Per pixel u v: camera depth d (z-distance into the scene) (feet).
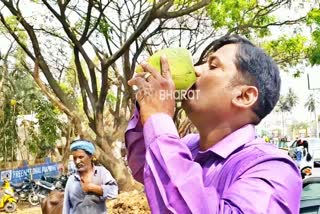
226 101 5.29
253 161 4.94
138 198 29.43
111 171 47.47
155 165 4.67
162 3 41.60
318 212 13.85
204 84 5.36
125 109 54.29
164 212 4.48
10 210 53.62
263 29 64.59
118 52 47.42
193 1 52.31
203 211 4.43
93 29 50.03
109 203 30.55
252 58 5.31
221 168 5.15
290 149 71.67
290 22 61.16
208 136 5.47
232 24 63.16
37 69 47.93
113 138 52.19
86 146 15.21
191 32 66.59
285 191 4.68
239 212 4.44
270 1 60.90
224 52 5.40
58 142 117.39
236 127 5.38
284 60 72.74
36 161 103.50
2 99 92.84
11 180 75.51
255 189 4.60
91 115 52.39
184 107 5.51
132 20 58.23
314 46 64.28
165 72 5.12
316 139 70.28
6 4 46.50
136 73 5.43
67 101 48.96
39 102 101.45
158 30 53.57
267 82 5.35
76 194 15.17
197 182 4.51
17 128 102.37
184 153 4.71
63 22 48.37
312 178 14.62
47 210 17.34
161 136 4.76
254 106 5.33
